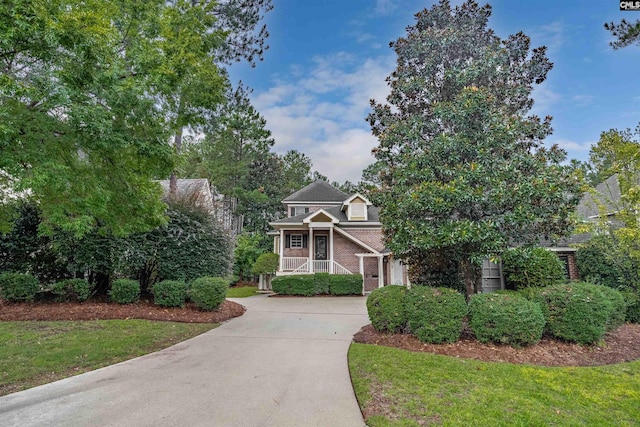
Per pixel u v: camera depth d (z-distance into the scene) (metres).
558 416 3.61
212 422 3.50
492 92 7.90
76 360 5.51
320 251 20.03
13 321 7.61
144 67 5.22
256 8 15.12
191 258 11.09
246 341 6.98
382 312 7.07
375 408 3.81
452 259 8.23
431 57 8.20
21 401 4.00
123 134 5.12
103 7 4.90
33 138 4.43
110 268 10.05
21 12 3.76
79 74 4.45
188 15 7.16
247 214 32.75
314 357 5.84
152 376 4.90
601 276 10.63
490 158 7.02
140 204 6.18
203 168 30.52
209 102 7.01
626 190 7.90
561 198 6.57
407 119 8.33
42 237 9.88
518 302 6.33
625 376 4.80
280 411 3.77
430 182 7.03
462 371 4.94
